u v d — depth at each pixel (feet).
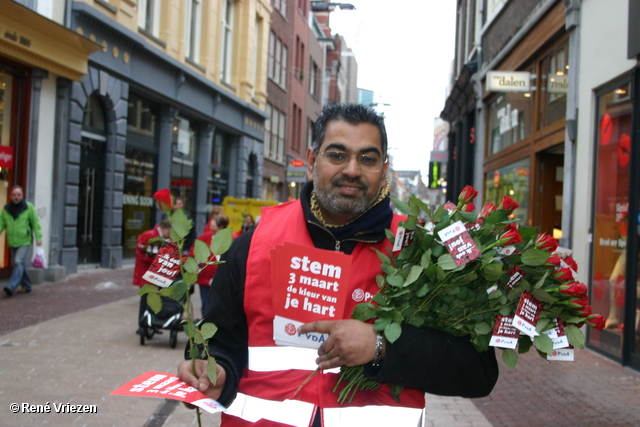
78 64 39.55
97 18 42.32
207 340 6.21
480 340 5.90
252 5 80.64
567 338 5.75
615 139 22.74
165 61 54.03
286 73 106.73
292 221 6.55
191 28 64.54
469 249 5.64
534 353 24.23
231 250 6.55
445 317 5.92
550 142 30.07
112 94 46.29
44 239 38.58
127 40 47.32
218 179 75.82
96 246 47.03
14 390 16.01
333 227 6.26
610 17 23.11
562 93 29.27
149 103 55.57
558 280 5.85
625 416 15.66
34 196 37.47
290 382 6.01
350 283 6.13
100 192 47.16
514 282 5.86
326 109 6.59
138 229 54.19
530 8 34.37
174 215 6.01
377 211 6.42
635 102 21.02
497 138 44.11
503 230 6.02
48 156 38.81
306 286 5.82
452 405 16.75
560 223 33.14
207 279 24.58
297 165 106.11
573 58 26.63
